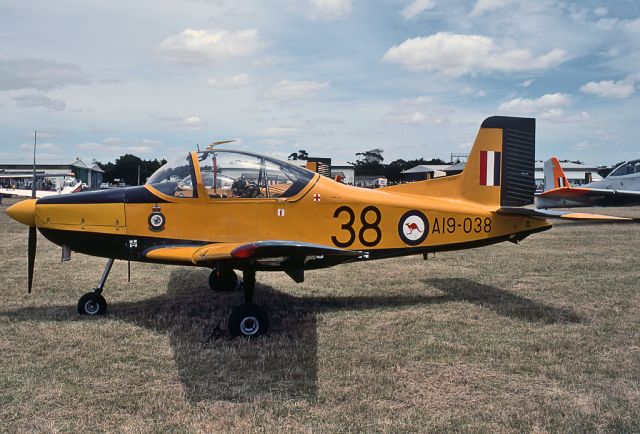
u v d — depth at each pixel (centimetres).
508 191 650
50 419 313
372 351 438
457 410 329
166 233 532
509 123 646
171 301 613
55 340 459
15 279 739
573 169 7125
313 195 565
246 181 551
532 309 580
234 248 413
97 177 8038
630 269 840
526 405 337
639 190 2114
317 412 324
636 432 301
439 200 626
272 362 409
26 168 6944
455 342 463
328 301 620
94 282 723
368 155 11044
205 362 408
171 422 309
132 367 397
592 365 408
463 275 790
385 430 303
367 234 581
